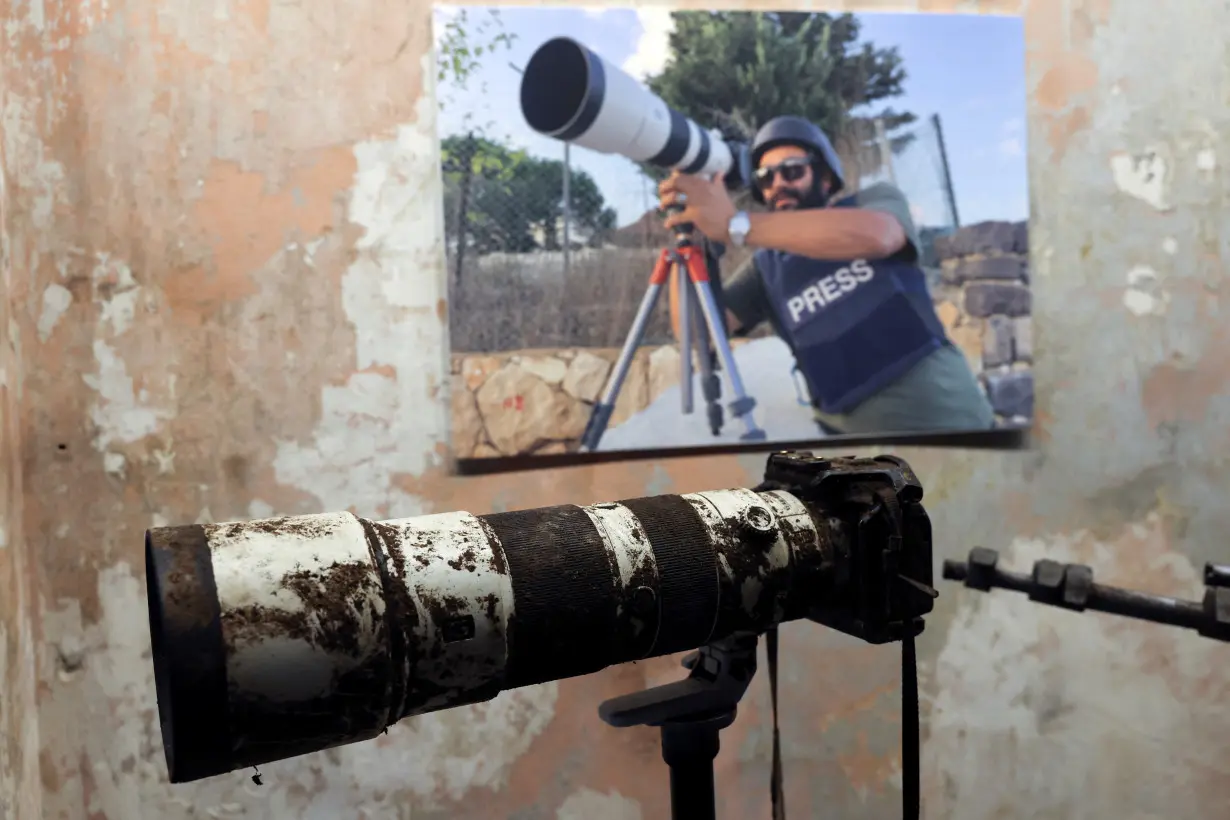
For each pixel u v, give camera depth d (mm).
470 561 686
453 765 1399
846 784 1516
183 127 1285
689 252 1376
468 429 1343
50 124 1269
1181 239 1521
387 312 1338
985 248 1461
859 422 1438
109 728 1315
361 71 1315
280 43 1298
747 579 798
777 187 1398
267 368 1319
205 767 599
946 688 1527
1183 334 1529
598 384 1369
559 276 1351
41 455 1282
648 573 753
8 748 1179
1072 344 1512
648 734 1453
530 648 701
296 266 1317
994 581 1193
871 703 1521
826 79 1405
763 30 1378
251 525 656
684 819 901
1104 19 1487
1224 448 1544
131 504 1303
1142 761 1549
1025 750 1549
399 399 1347
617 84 1329
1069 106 1490
